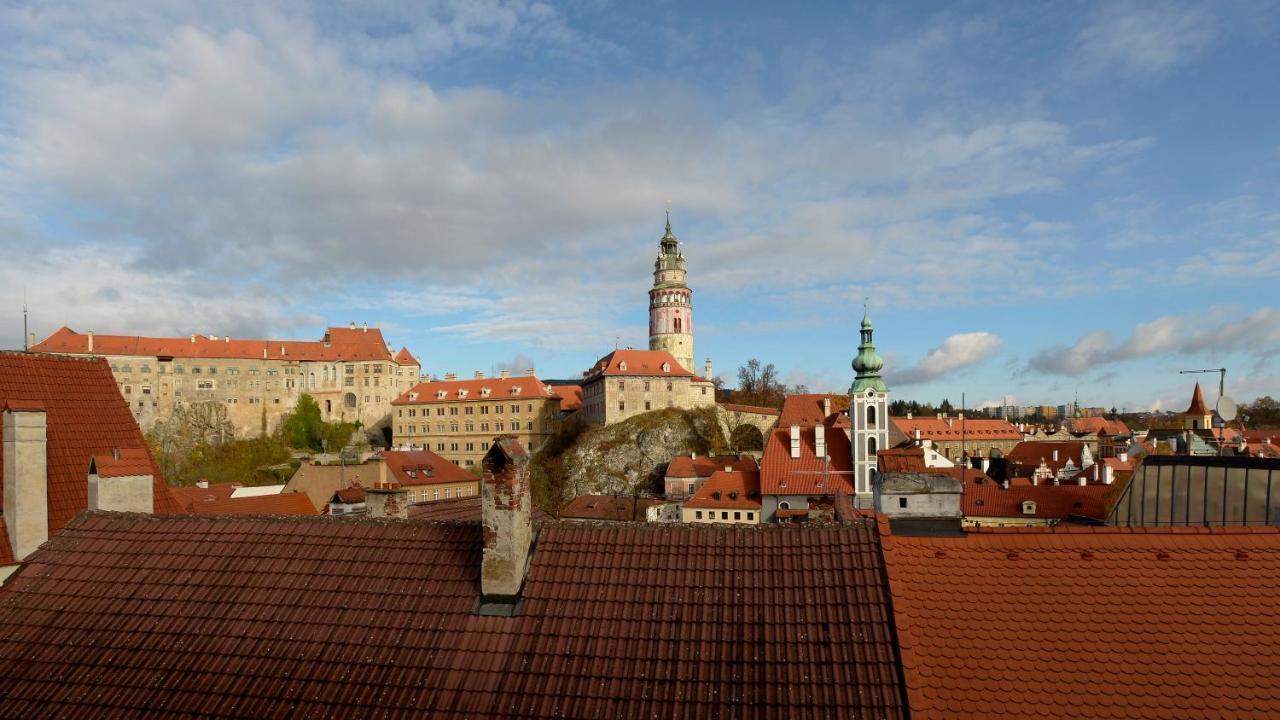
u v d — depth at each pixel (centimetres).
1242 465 2464
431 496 11269
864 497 8131
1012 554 1683
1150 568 1625
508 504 1695
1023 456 14662
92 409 2958
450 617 1667
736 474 9900
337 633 1667
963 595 1611
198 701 1559
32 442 2489
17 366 2841
